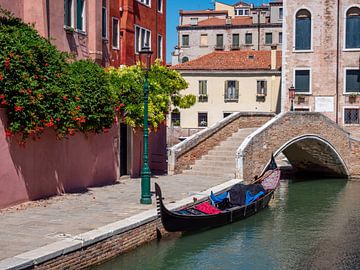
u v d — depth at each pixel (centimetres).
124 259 1046
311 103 3347
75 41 1825
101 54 1969
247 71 3900
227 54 4125
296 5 3347
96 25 1928
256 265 1100
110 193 1451
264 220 1578
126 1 2242
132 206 1259
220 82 3950
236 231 1406
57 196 1370
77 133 1480
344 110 3303
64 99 1312
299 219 1620
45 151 1334
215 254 1169
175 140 3603
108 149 1658
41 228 1008
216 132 2212
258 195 1642
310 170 3003
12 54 1177
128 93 1728
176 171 1967
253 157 1978
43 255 820
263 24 5497
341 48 3294
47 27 1669
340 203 1981
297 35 3362
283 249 1241
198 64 4012
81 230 1001
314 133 2444
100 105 1491
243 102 3925
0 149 1170
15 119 1189
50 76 1305
